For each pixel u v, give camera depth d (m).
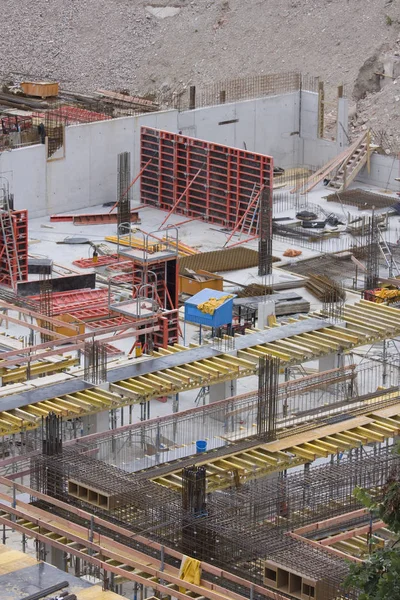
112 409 143.50
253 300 186.75
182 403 161.00
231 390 155.88
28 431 145.62
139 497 117.94
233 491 123.19
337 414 142.50
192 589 106.69
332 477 124.31
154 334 168.25
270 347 157.50
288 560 106.88
